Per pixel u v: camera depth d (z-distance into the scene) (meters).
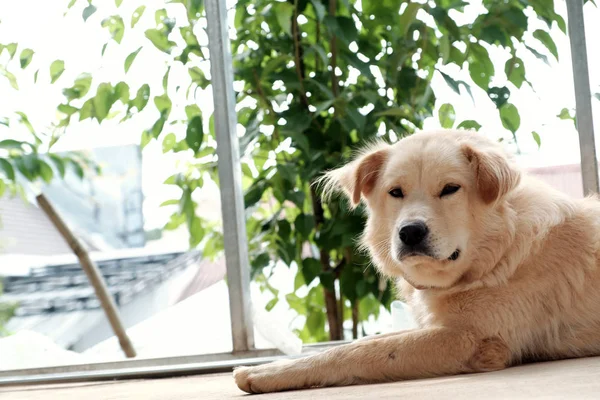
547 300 1.47
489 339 1.44
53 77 2.18
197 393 1.44
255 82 2.08
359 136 2.03
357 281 2.07
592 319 1.47
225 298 3.56
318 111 1.96
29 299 4.22
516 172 1.47
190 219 2.21
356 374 1.39
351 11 2.10
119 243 5.51
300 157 2.09
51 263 4.79
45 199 2.52
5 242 4.57
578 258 1.48
